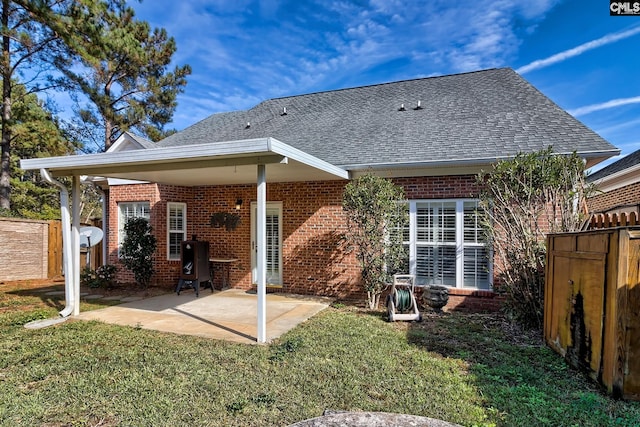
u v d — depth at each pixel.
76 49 11.82
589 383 4.27
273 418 3.50
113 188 11.66
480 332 6.35
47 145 16.80
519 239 6.67
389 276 8.06
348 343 5.71
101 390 4.08
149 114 22.16
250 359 5.01
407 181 8.59
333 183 9.44
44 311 7.84
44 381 4.33
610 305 3.97
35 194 22.92
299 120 12.23
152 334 6.20
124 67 19.41
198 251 9.73
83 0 12.17
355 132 10.32
